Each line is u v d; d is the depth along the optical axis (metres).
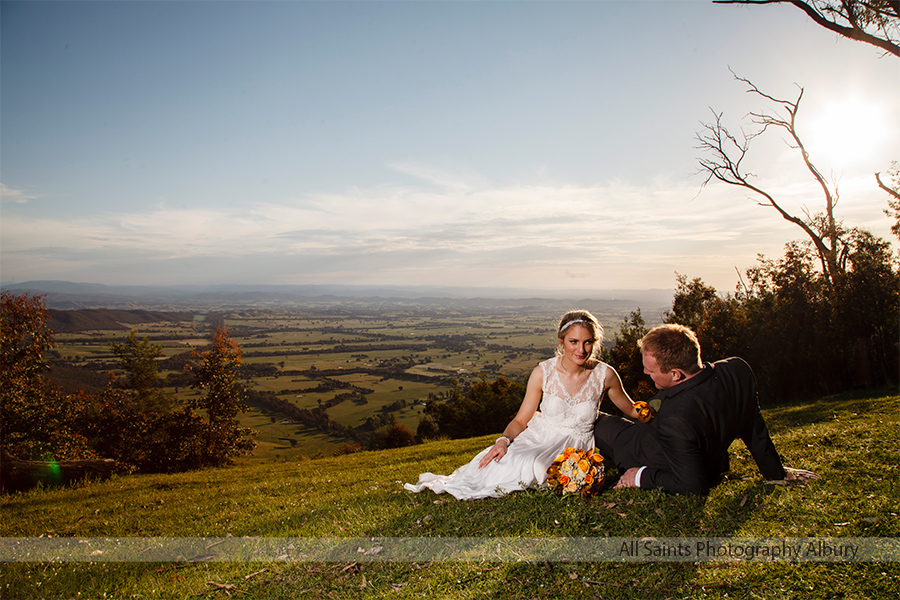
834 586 2.88
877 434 6.32
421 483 5.80
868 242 21.48
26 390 16.61
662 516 4.04
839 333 21.47
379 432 56.31
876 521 3.52
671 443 4.23
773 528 3.67
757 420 4.46
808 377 22.20
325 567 4.03
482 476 5.26
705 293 29.25
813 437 6.78
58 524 6.78
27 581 4.35
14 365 17.06
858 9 10.59
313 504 6.52
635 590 3.13
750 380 4.40
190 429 22.45
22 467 10.80
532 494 4.82
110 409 21.72
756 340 24.41
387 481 8.28
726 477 4.93
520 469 5.04
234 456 26.67
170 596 3.84
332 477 9.88
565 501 4.59
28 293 17.61
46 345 17.98
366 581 3.68
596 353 5.18
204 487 10.44
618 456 5.11
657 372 4.32
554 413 5.25
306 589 3.69
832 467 4.96
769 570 3.14
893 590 2.75
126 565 4.64
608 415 5.48
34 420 15.66
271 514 6.23
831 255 22.02
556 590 3.22
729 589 3.02
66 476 11.43
